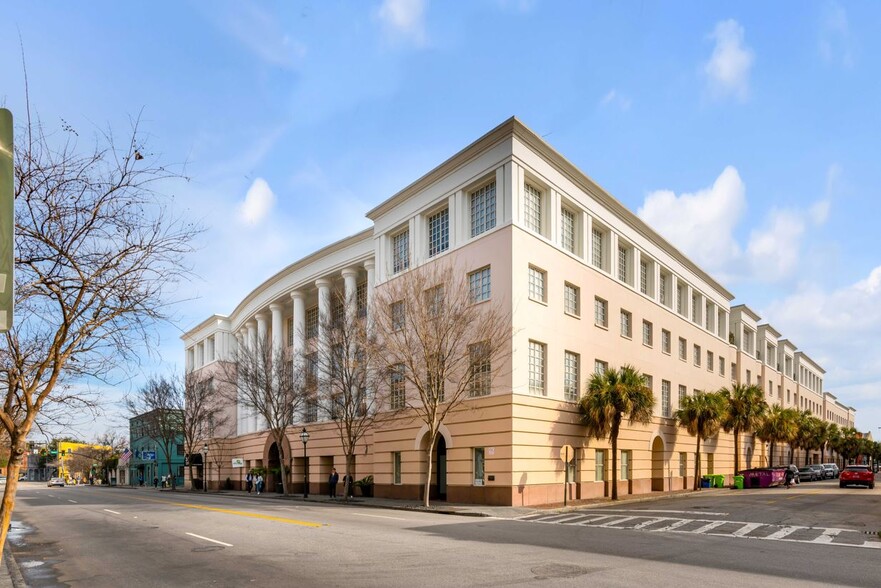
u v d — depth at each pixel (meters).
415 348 27.70
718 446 49.56
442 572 10.33
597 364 33.56
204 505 29.58
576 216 33.56
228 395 55.38
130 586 10.06
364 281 41.53
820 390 104.81
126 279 10.45
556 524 18.94
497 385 27.55
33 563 13.05
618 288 36.31
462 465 28.67
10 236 4.67
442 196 32.12
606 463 33.09
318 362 37.41
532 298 28.88
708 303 53.09
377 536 15.41
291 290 45.78
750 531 16.94
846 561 11.77
